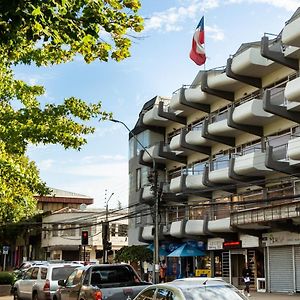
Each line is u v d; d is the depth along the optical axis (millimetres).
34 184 14680
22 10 6336
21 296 21422
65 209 66938
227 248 34469
